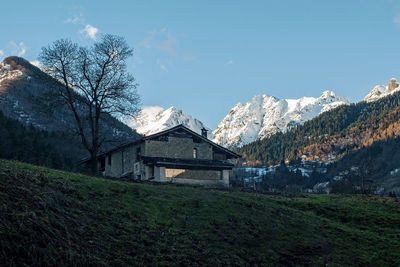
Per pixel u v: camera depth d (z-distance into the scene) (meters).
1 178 21.89
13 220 17.75
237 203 32.50
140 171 58.34
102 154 66.06
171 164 57.56
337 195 48.25
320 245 28.28
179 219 26.77
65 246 18.00
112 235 21.44
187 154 60.81
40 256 16.44
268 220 30.30
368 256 28.41
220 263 22.27
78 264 17.27
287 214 33.53
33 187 22.66
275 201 38.69
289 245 27.16
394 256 29.08
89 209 23.58
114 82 54.00
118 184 29.95
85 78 52.94
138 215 25.28
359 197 46.97
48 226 18.86
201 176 60.28
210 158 62.62
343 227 33.75
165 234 23.84
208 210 29.33
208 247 23.86
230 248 24.52
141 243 21.77
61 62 52.19
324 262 25.86
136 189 30.06
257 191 46.31
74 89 54.25
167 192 32.03
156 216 26.12
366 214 38.38
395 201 45.03
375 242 31.30
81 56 53.34
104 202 25.53
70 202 23.23
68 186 25.75
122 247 20.56
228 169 62.09
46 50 52.06
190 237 24.45
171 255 21.52
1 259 15.23
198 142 62.09
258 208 32.66
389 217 38.03
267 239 27.14
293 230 29.70
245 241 26.00
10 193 20.41
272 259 24.62
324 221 34.56
